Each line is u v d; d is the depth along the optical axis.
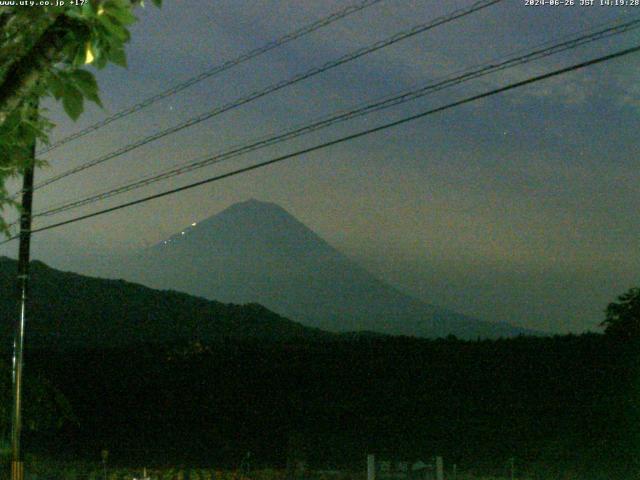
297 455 27.05
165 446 31.03
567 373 27.94
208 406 32.47
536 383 28.31
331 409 30.61
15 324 18.20
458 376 29.78
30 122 5.16
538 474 24.72
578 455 25.64
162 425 32.50
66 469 26.25
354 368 31.64
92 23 4.23
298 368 32.38
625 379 26.66
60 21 4.21
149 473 25.58
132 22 4.23
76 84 4.35
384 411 29.72
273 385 32.19
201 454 29.92
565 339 28.73
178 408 32.81
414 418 29.05
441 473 19.53
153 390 33.53
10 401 24.78
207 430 31.58
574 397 27.42
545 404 27.67
